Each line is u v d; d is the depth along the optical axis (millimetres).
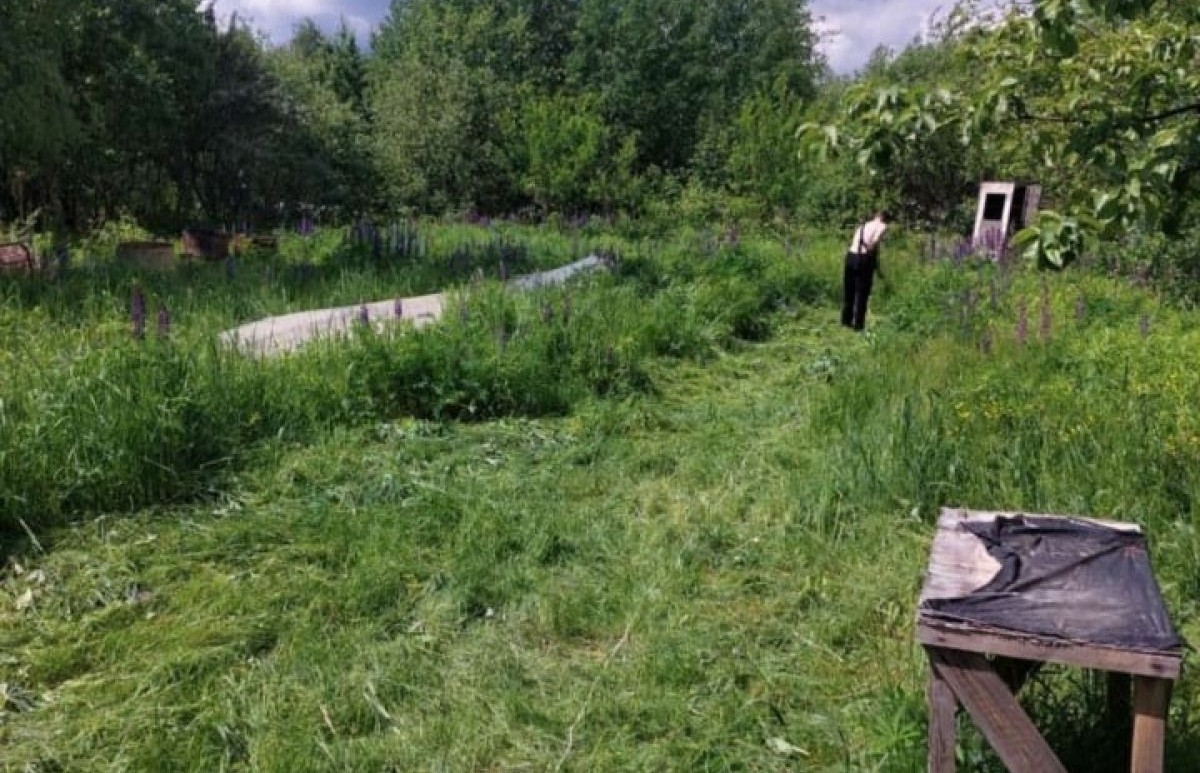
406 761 2820
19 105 13461
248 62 20766
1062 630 1982
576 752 2879
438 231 18281
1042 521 2600
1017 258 11656
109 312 8023
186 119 19766
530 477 5254
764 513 4730
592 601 3793
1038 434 4969
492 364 6711
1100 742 2609
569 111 25219
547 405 6727
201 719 2965
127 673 3252
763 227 20859
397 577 3928
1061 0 2863
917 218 20312
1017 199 15266
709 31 32531
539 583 3967
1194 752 2652
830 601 3818
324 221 21422
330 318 7340
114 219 18656
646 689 3164
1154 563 3840
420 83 24156
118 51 18312
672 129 31078
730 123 27734
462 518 4543
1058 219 3035
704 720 3012
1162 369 6137
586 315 8180
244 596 3756
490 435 6027
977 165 18375
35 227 17281
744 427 6371
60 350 5781
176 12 19516
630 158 24531
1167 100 3188
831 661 3359
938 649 2078
